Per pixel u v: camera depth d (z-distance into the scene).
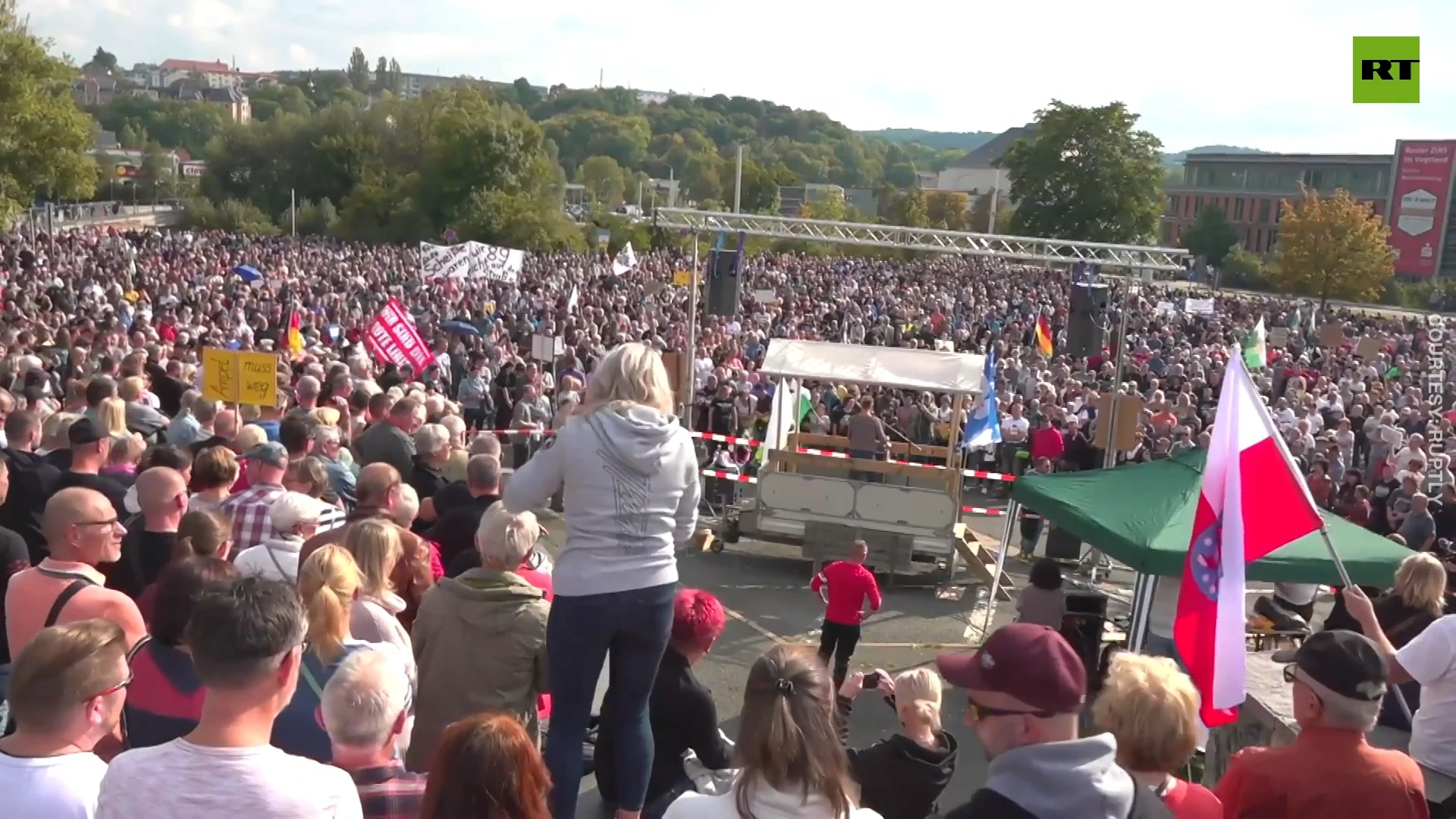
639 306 41.75
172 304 32.06
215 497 6.93
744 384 21.28
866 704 9.63
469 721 3.19
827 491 13.91
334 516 6.89
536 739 5.27
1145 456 19.00
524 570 5.93
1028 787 3.03
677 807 3.12
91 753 3.56
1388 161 106.50
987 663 3.13
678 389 16.97
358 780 3.54
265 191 112.94
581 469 4.37
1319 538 8.91
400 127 111.56
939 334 40.47
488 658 4.90
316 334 26.09
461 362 23.34
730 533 14.96
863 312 46.53
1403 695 6.90
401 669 4.09
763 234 21.64
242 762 2.93
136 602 5.70
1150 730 3.74
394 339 19.44
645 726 4.73
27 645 3.50
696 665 10.57
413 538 6.09
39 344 18.64
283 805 2.91
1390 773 3.91
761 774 3.02
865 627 12.34
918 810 5.66
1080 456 19.14
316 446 9.30
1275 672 7.80
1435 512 15.01
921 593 13.69
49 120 39.91
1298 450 19.73
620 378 4.50
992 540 16.80
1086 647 9.05
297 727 4.21
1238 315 54.47
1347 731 3.96
